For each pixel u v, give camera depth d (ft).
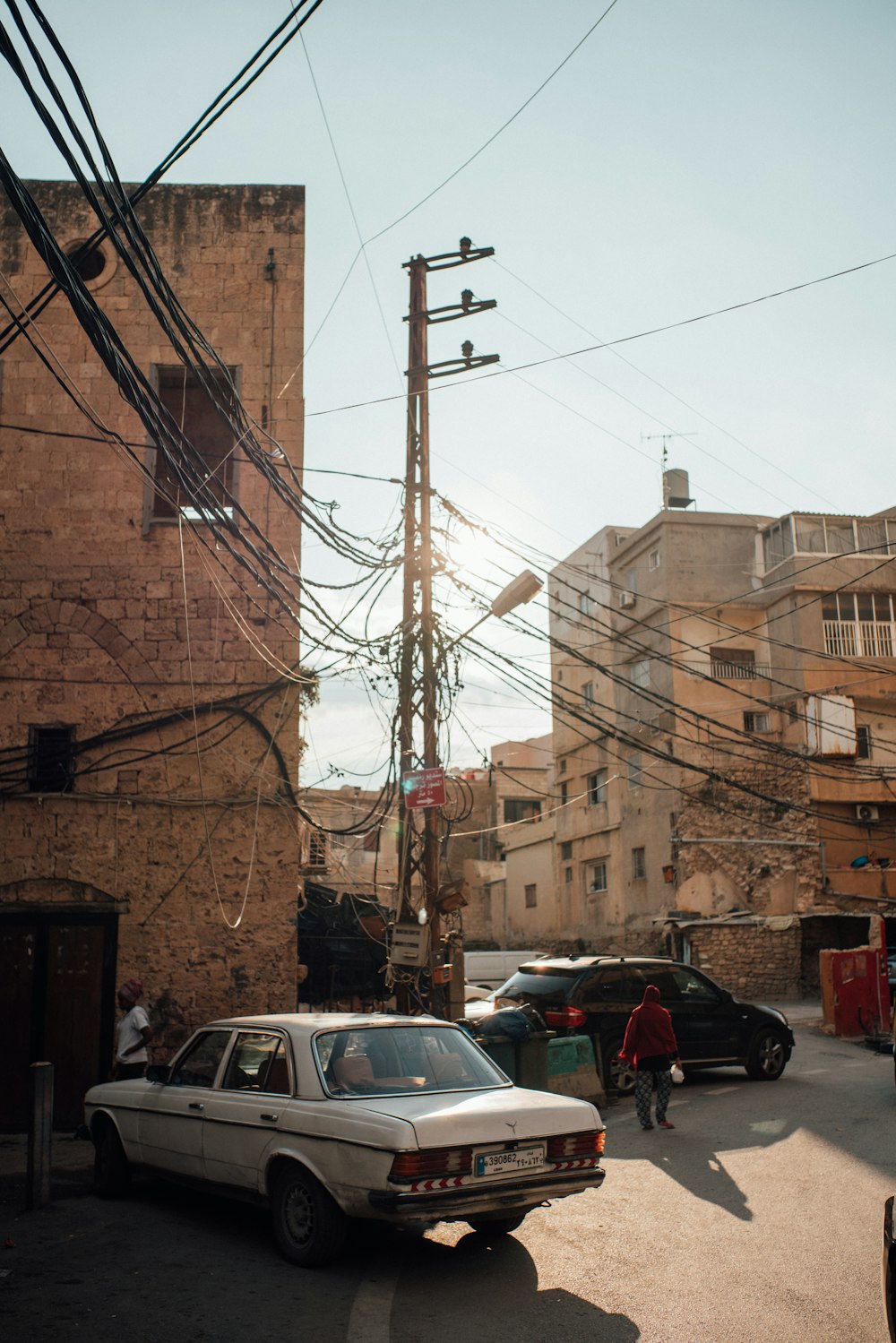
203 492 35.04
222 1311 19.38
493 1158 21.58
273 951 43.01
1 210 47.98
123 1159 28.32
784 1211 26.73
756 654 119.55
